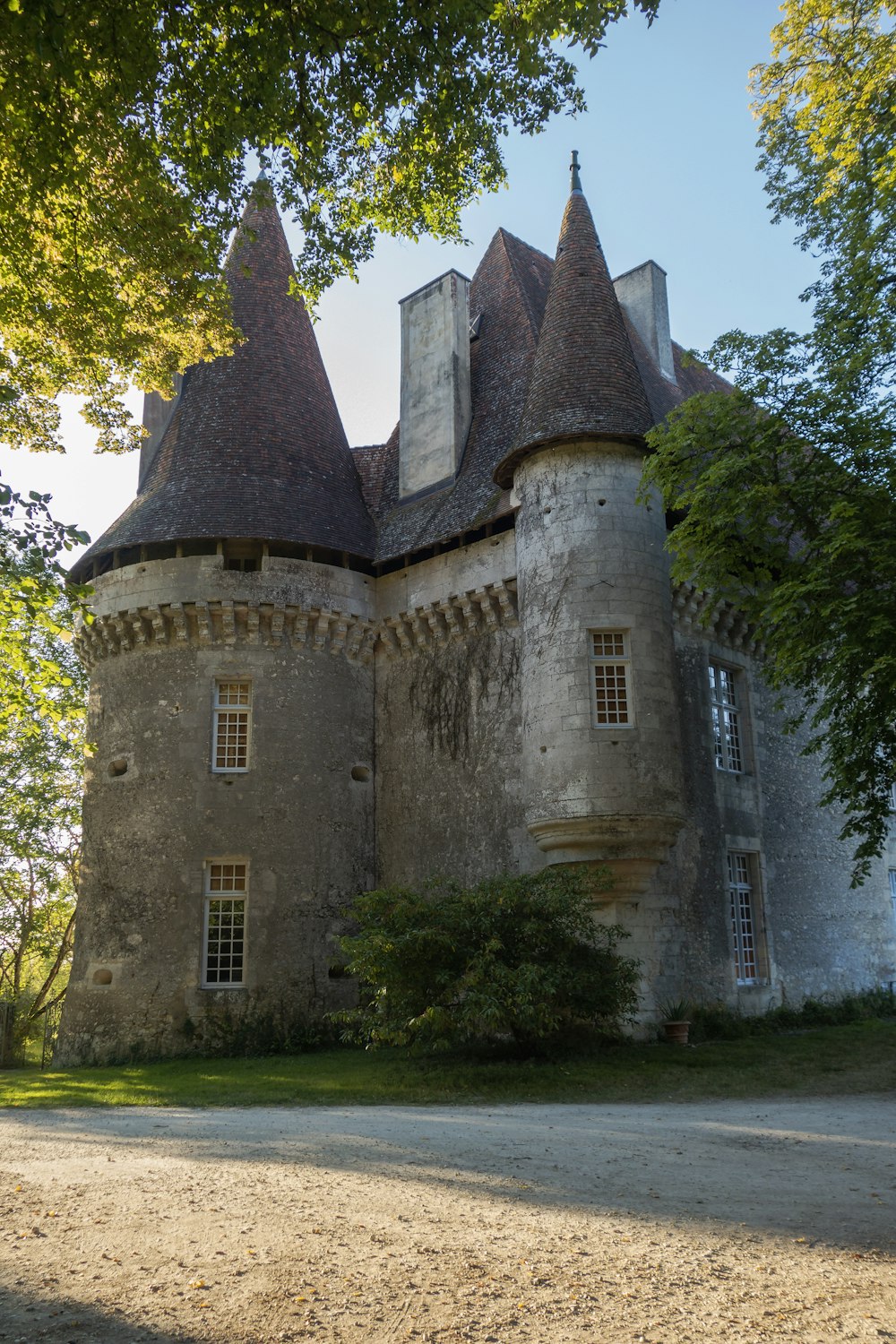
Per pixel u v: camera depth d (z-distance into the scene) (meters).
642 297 27.50
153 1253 5.52
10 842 29.28
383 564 23.58
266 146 11.74
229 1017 19.91
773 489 14.57
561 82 11.66
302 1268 5.25
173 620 21.83
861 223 16.16
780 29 17.83
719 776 21.64
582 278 20.86
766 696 23.98
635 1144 8.97
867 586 13.89
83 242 13.48
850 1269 5.32
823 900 24.19
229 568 22.61
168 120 11.35
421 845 21.64
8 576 11.37
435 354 24.66
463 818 20.89
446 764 21.52
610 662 18.67
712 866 20.67
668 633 19.12
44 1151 8.73
